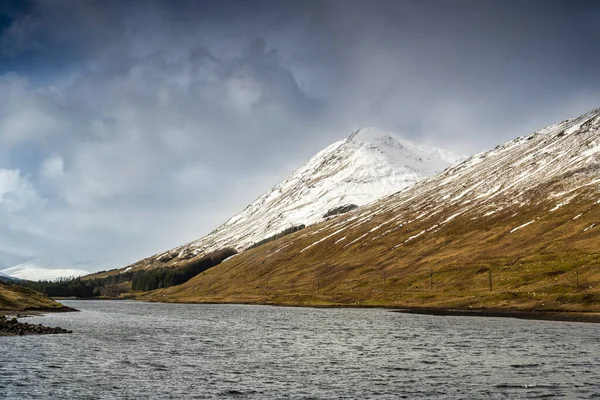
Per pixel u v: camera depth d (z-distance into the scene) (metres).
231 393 56.38
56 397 53.62
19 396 53.75
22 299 187.38
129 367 69.81
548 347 89.06
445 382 61.50
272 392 56.91
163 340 101.75
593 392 56.47
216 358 78.75
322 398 54.56
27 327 107.31
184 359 77.38
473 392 56.75
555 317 155.12
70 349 84.25
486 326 129.50
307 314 193.62
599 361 74.62
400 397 54.84
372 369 69.75
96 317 172.25
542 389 57.84
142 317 178.12
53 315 167.75
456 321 147.00
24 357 74.94
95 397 53.97
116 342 96.25
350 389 58.28
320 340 103.25
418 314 182.00
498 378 63.41
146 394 55.44
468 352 84.25
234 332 120.12
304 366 72.19
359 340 102.50
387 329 125.31
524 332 113.94
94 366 69.81
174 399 53.75
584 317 153.12
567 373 66.12
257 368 70.50
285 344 96.75
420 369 69.56
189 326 137.75
